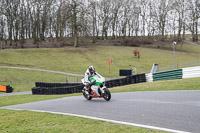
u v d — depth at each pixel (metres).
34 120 8.59
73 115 8.89
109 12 116.69
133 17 122.62
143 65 73.75
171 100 11.25
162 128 6.29
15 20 103.75
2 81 53.88
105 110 9.62
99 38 125.75
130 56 87.00
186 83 19.53
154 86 21.39
